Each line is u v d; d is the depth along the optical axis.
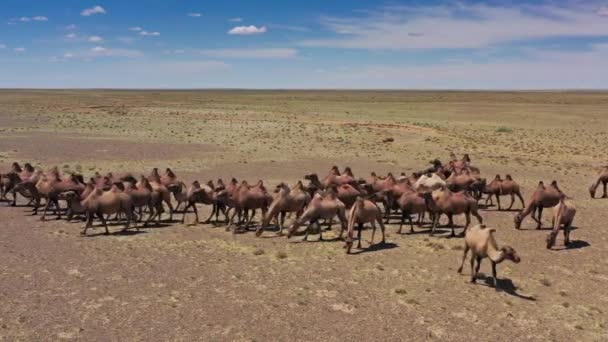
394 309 14.50
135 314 13.81
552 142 59.53
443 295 15.51
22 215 24.62
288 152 48.81
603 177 30.88
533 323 13.88
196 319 13.61
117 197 21.25
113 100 135.75
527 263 18.48
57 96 163.12
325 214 20.52
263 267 17.61
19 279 16.02
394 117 87.88
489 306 14.82
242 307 14.40
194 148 50.03
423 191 21.59
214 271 17.14
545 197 22.53
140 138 56.88
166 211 26.06
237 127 67.56
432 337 12.96
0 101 122.62
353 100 154.38
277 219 23.03
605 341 13.03
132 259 18.19
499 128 70.69
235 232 21.80
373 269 17.56
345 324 13.54
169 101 134.12
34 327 12.94
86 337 12.52
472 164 44.16
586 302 15.32
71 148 48.22
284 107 109.44
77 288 15.44
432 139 57.62
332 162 43.94
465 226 22.53
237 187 22.72
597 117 90.62
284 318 13.80
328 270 17.42
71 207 22.89
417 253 19.33
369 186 23.50
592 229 23.41
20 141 51.88
